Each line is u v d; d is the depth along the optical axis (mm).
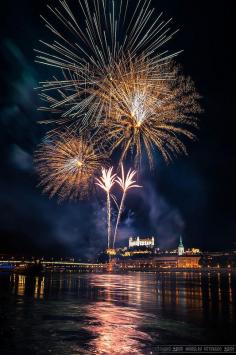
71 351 13523
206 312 23500
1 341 15023
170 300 31609
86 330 17438
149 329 17641
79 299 32188
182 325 18703
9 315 22188
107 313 23141
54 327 18172
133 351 13555
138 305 27578
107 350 13680
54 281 69125
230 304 28250
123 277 99875
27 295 36375
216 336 16078
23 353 13234
